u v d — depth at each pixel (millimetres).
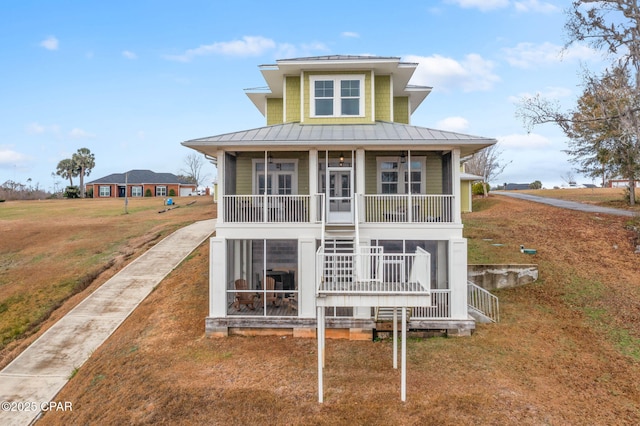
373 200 13422
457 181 12828
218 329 12484
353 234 12727
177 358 11180
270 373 10180
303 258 12641
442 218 12992
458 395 8984
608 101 21547
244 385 9602
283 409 8602
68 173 71250
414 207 14180
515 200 32781
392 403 8727
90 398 9875
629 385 9539
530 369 10242
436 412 8359
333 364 10617
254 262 16547
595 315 13180
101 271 19031
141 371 10609
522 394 9070
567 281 15547
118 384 10203
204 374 10203
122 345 12312
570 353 11062
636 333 11961
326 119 15391
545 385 9500
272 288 13727
